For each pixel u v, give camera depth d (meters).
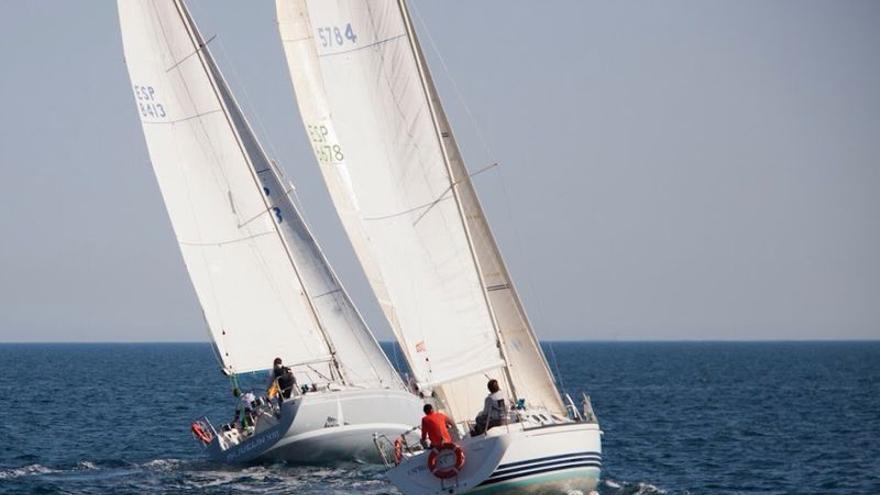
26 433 194.75
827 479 139.62
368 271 148.38
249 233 144.00
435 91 102.00
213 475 129.38
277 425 128.62
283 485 119.94
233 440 137.62
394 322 145.38
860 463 157.75
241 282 143.62
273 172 146.25
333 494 113.62
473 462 93.88
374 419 130.88
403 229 102.31
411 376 145.50
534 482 94.25
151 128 141.75
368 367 144.88
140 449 173.00
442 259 101.75
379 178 102.69
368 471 127.88
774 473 145.00
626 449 172.88
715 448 176.12
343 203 151.00
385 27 101.62
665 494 122.69
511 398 102.69
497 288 103.62
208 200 143.38
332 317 145.12
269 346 143.88
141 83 141.50
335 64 103.12
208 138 143.38
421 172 101.94
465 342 101.62
